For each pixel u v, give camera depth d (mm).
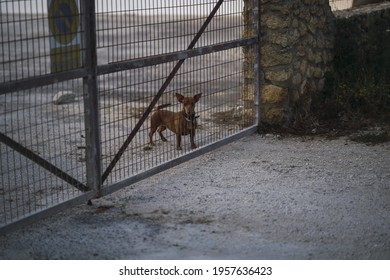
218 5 8516
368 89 10703
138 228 6141
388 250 5547
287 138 9633
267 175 7812
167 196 7098
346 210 6559
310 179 7621
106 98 13141
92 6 6344
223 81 15055
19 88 5605
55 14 5977
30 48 19938
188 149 9117
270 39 9773
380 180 7539
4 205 6418
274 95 9867
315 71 10570
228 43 8789
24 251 5617
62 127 10609
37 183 7648
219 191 7227
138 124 7129
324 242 5738
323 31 10789
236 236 5910
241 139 9617
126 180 7094
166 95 13359
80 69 6305
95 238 5902
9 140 5875
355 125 10094
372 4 13336
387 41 11453
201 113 11484
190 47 8055
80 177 7836
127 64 6840
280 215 6438
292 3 9805
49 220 6398
